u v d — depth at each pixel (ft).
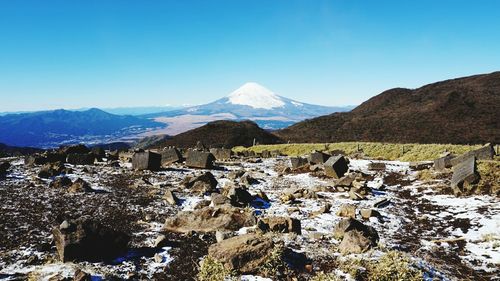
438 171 77.61
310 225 45.50
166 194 55.93
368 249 33.91
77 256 30.40
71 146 101.45
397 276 28.27
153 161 84.43
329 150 146.72
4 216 43.09
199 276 28.84
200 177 65.00
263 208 54.70
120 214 47.34
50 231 38.65
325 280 27.71
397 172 86.84
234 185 66.90
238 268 29.12
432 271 30.76
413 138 251.60
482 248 38.19
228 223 41.14
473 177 60.80
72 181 65.05
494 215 47.73
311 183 77.05
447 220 48.88
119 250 33.04
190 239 38.55
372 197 64.08
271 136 299.79
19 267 29.27
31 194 54.54
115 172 79.41
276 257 29.96
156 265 31.40
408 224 48.73
